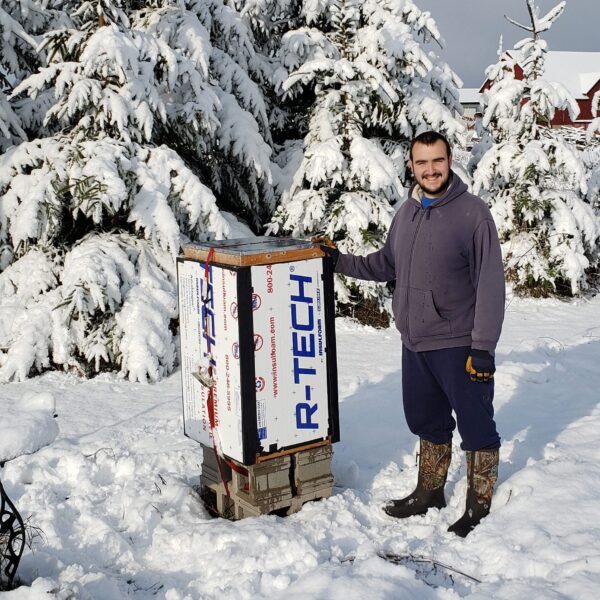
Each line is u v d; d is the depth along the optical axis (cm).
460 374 306
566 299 927
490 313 290
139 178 651
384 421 468
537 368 564
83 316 588
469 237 295
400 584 249
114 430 466
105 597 259
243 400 304
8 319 623
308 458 331
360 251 756
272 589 259
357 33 857
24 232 616
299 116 932
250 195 875
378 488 365
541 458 383
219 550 292
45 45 676
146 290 630
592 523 288
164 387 577
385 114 840
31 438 262
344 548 296
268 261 304
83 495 354
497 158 951
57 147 662
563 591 239
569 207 930
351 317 794
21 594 236
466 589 257
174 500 347
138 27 785
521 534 285
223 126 809
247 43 878
